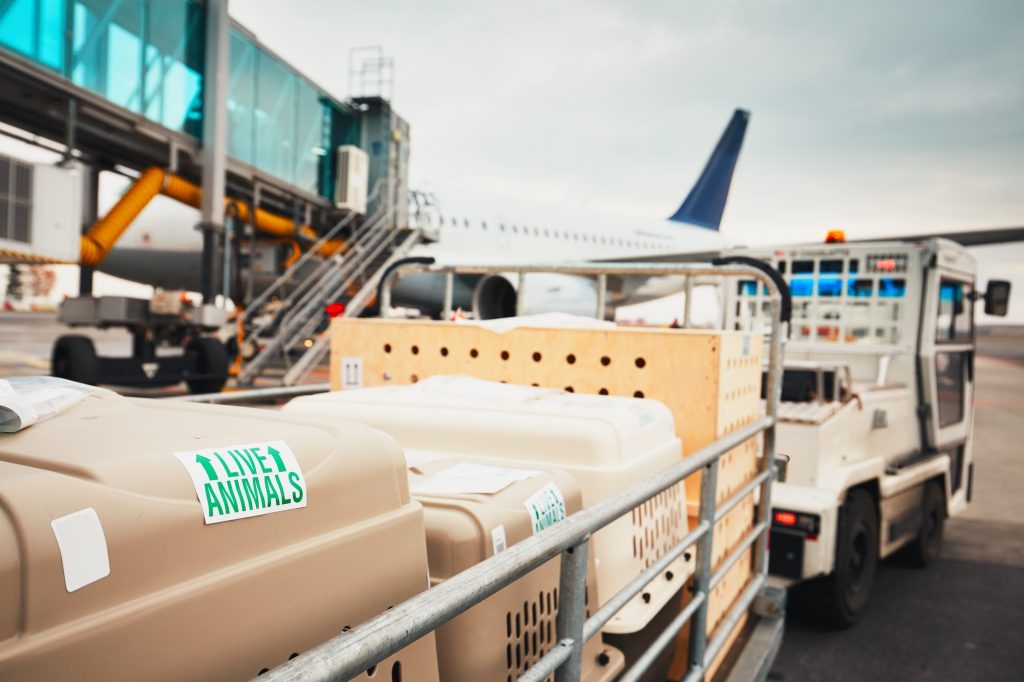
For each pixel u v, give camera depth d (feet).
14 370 43.45
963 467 18.40
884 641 12.18
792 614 13.37
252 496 2.51
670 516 6.24
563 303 43.68
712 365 6.83
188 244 50.93
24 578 1.82
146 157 32.99
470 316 40.29
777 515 11.22
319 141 43.39
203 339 30.12
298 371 30.91
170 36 30.63
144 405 3.56
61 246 23.13
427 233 46.09
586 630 3.53
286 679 1.79
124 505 2.11
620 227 76.23
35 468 2.21
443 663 3.59
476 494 4.19
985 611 13.60
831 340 16.61
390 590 3.08
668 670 6.52
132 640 2.05
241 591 2.39
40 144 29.63
